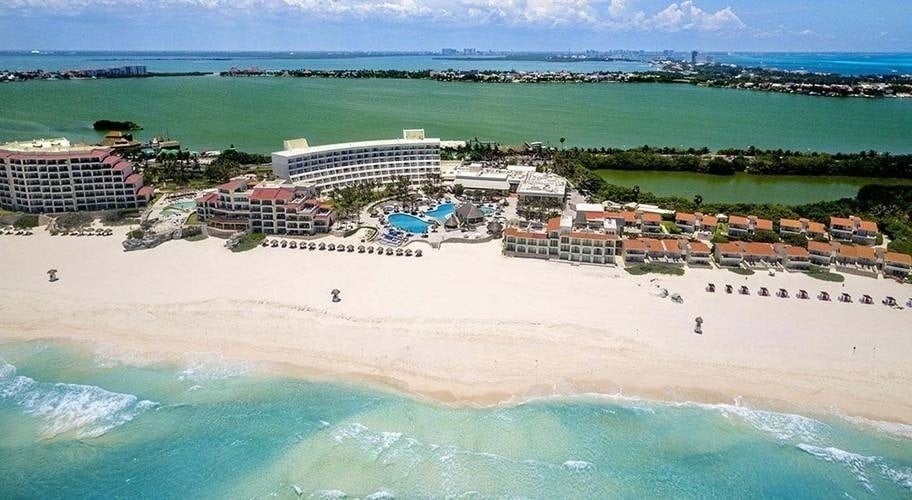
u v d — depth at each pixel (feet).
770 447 277.44
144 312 377.91
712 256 470.80
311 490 254.47
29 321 367.86
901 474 263.70
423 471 263.29
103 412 296.30
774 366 326.65
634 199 638.53
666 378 317.63
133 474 262.88
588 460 270.05
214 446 277.03
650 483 259.60
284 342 347.15
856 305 393.50
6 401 302.25
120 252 475.72
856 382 314.55
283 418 292.20
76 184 566.36
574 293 407.03
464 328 359.46
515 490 254.47
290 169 644.27
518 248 476.13
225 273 435.94
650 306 388.98
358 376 319.27
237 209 529.45
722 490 256.11
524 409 297.33
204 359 333.01
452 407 298.15
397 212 588.50
